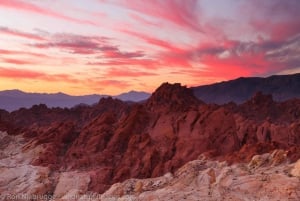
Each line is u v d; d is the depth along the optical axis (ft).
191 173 214.69
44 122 509.35
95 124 344.08
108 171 252.21
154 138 295.89
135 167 251.80
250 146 243.60
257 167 208.33
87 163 276.82
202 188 190.70
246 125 336.70
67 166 278.87
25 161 296.92
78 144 315.58
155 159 255.91
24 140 370.53
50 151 300.20
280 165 203.41
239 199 166.91
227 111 296.71
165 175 230.27
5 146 357.41
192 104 382.42
